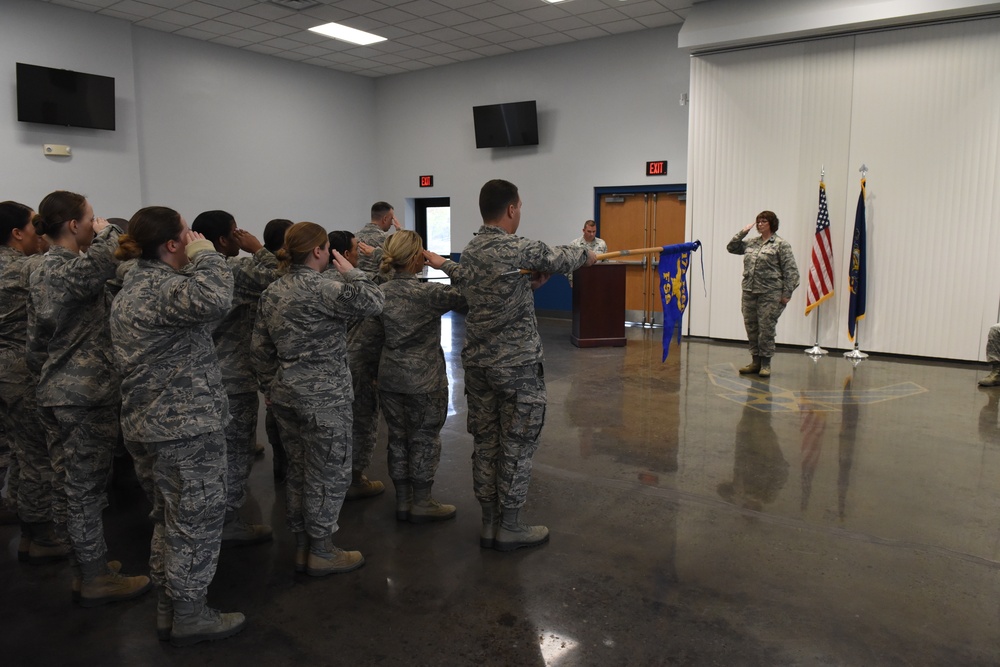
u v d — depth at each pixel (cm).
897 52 666
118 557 282
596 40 910
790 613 235
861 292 704
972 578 258
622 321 769
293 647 219
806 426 455
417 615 237
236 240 295
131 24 812
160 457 204
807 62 712
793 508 323
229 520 289
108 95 775
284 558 281
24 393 264
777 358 697
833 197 717
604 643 220
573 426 458
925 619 231
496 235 259
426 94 1080
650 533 298
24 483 271
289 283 242
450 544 291
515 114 971
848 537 293
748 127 752
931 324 682
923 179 669
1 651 218
